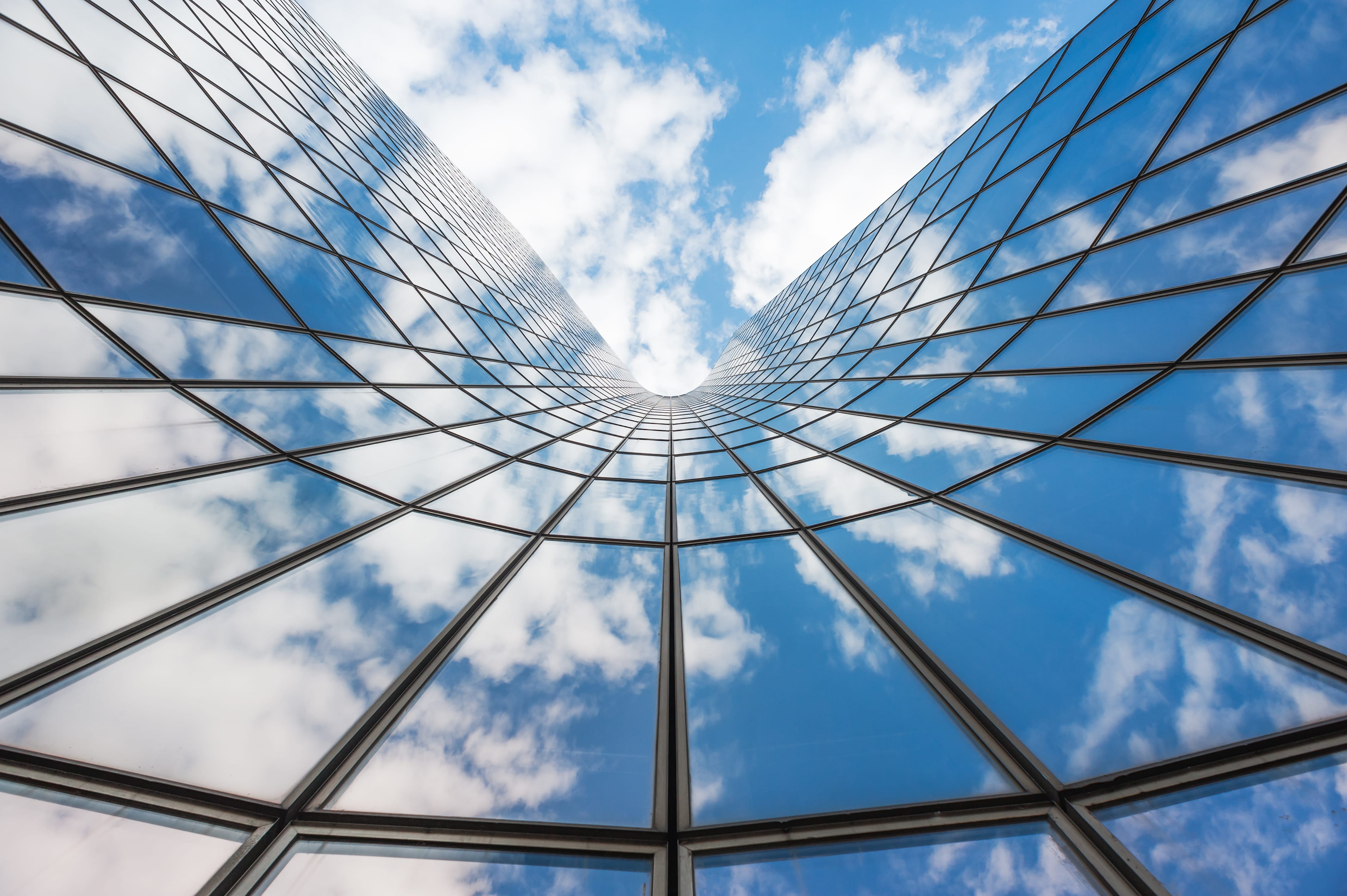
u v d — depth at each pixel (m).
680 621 5.56
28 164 6.09
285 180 11.41
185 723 3.37
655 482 9.84
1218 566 4.35
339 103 19.91
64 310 5.41
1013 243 13.03
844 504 7.68
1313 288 6.17
